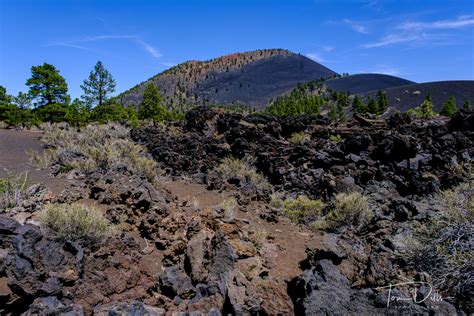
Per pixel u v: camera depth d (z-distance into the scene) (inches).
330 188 374.0
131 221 264.5
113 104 1288.1
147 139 675.4
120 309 148.9
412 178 358.9
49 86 1165.1
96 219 213.5
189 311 161.3
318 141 550.3
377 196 345.1
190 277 189.0
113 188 316.2
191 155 548.7
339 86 6353.3
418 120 685.3
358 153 464.8
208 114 735.1
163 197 319.3
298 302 169.6
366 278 177.5
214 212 270.2
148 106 1395.2
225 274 181.5
